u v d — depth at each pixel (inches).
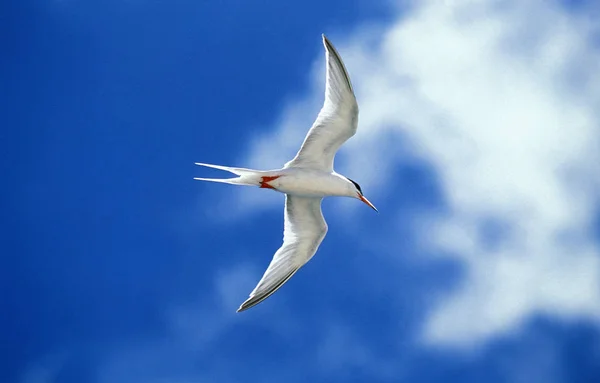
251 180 550.9
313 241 603.8
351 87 522.6
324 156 559.2
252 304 579.8
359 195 570.3
